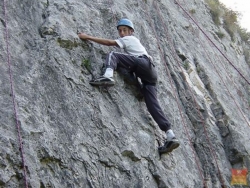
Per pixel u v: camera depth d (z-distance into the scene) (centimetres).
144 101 559
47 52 496
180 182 524
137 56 534
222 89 805
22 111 430
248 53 1191
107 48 564
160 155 524
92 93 500
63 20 551
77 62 515
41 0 568
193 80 734
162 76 651
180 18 904
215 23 1119
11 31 495
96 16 610
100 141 469
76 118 466
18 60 473
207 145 624
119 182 457
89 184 434
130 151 484
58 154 427
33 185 393
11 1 525
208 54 897
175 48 770
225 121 687
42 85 466
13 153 397
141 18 734
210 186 575
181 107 654
